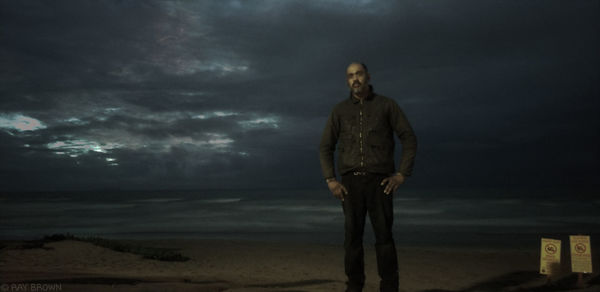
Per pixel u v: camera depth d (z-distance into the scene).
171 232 17.81
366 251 10.27
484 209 32.19
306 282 5.11
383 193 2.78
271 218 25.80
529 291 4.55
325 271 7.34
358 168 2.80
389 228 2.82
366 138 2.80
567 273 5.68
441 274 6.82
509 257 9.05
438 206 37.09
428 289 5.07
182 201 65.12
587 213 26.56
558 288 4.57
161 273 6.10
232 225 21.11
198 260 8.52
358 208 2.83
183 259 8.33
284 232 17.55
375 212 2.80
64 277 3.68
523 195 68.06
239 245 11.42
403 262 8.34
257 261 8.57
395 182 2.74
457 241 13.59
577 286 4.56
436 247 12.07
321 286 4.65
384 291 2.83
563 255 7.79
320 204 45.47
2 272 4.00
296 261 8.68
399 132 2.86
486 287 5.31
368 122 2.81
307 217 26.41
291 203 49.06
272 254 9.72
